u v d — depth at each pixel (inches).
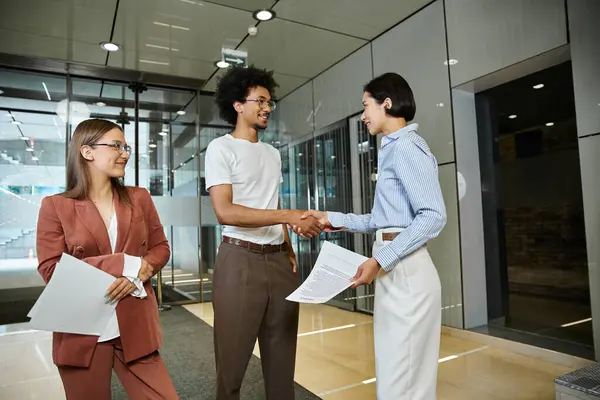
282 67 215.6
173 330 165.9
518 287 169.9
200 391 100.9
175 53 197.3
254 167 68.5
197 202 239.0
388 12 165.9
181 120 239.3
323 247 62.1
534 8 123.3
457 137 151.9
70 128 212.2
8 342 152.5
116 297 47.9
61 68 207.2
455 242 152.0
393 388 54.1
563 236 157.8
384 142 59.1
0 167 195.8
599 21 108.2
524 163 165.8
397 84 58.5
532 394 96.1
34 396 101.7
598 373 62.8
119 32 176.1
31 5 152.3
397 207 56.3
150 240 58.3
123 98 228.1
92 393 48.8
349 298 199.0
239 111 70.4
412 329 53.5
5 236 191.3
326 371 115.1
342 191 207.5
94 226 49.4
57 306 43.8
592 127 109.7
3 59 195.6
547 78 139.6
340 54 203.0
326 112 217.3
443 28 154.3
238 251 65.5
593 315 109.2
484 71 138.9
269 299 67.1
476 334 142.1
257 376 109.8
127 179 227.5
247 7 160.2
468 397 95.0
